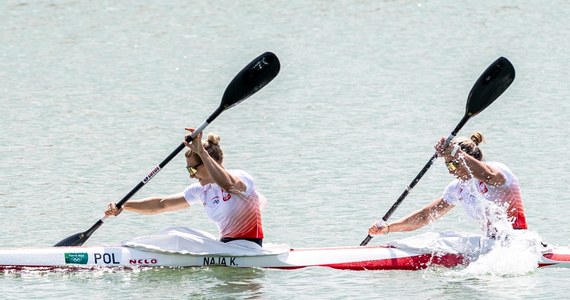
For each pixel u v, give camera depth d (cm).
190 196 4538
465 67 10569
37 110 8712
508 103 8512
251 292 4131
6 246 4912
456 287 4191
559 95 8831
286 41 12419
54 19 13962
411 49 11712
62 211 5622
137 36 12825
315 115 8288
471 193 4453
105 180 6341
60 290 4181
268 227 5253
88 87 9812
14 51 11888
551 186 5978
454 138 4656
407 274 4403
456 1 15062
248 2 15262
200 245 4453
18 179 6356
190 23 13712
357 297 4059
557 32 12544
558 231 5062
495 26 13075
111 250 4484
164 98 9231
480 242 4494
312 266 4472
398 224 4606
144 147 7294
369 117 8194
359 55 11419
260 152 7038
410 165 6581
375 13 14275
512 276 4350
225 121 8131
